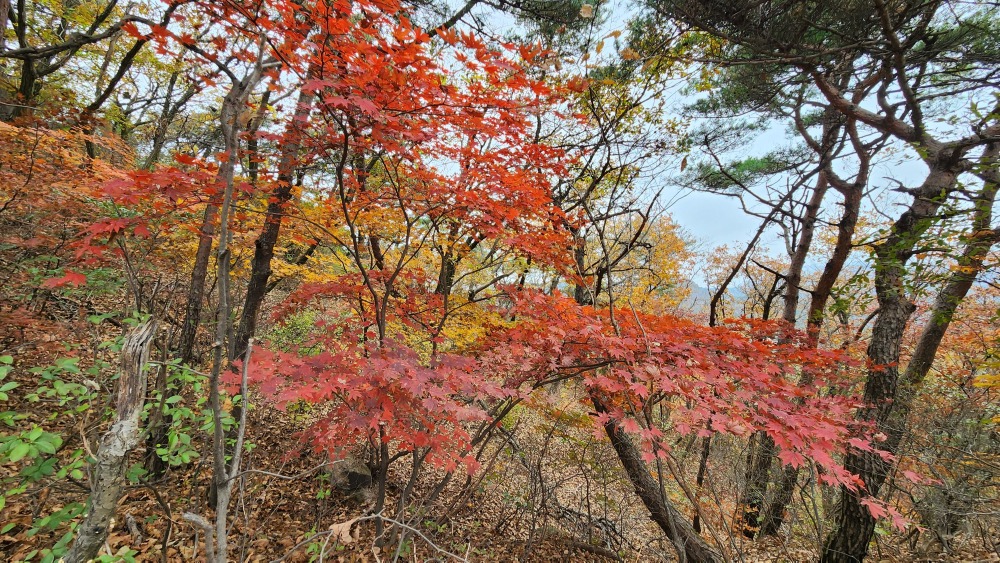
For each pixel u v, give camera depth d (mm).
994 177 4270
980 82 3918
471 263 5523
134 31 1952
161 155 8234
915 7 3611
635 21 5340
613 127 5207
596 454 5754
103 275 4055
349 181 3250
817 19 4000
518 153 3311
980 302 7379
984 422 4609
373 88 2117
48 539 3006
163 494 3869
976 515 4520
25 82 6125
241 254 5332
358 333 3557
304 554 3848
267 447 5312
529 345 3496
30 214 4125
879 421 4703
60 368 2246
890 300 4848
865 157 5609
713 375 2748
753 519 6613
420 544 4414
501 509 5914
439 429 2967
